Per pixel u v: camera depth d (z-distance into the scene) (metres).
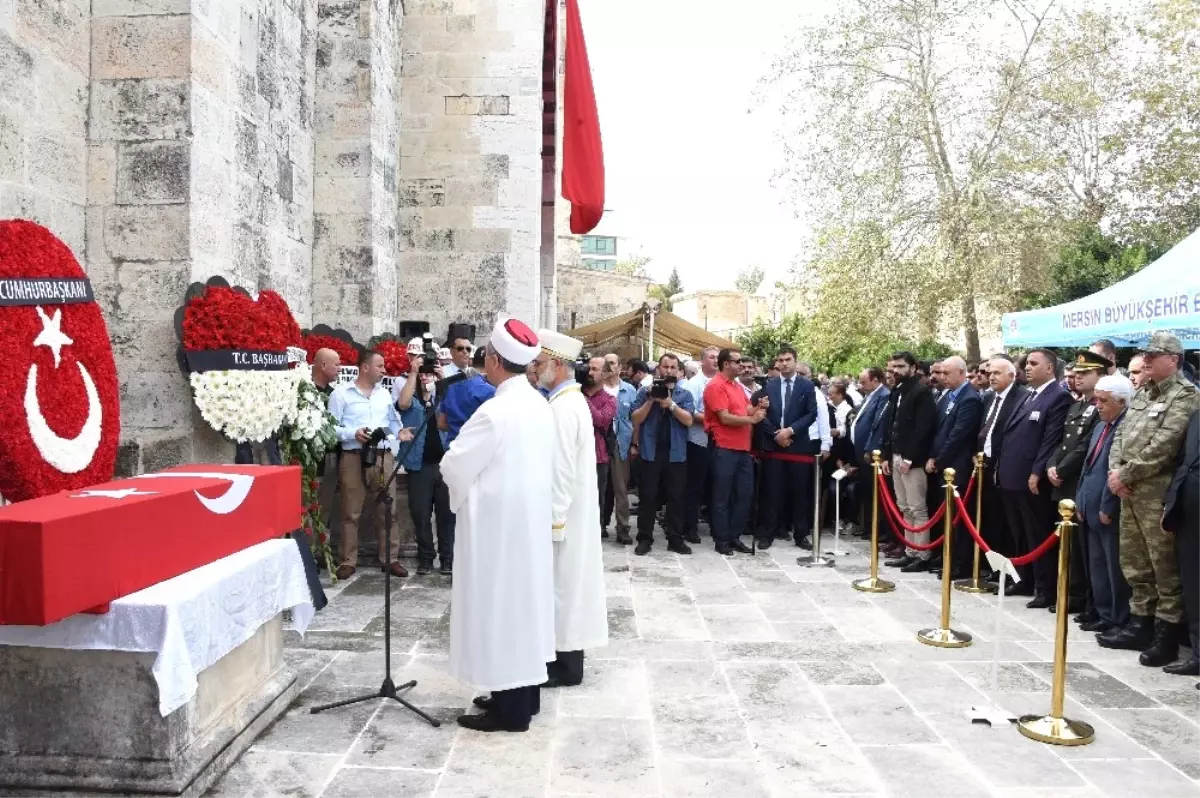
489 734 3.95
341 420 6.78
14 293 3.73
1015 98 17.22
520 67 9.42
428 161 9.45
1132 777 3.61
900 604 6.48
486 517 3.91
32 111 4.39
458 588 3.99
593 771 3.59
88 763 3.08
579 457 4.57
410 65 9.44
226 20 5.26
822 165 18.34
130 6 4.80
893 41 17.88
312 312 7.87
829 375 20.19
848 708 4.35
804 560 8.09
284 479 4.27
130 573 3.08
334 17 7.87
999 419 7.24
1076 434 6.06
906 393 8.03
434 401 4.45
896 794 3.43
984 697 4.52
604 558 8.16
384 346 7.72
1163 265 7.08
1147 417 5.18
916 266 17.77
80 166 4.79
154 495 3.24
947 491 5.59
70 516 2.78
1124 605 5.57
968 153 17.56
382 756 3.69
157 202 4.82
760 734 4.01
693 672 4.88
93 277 4.83
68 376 4.01
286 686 4.17
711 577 7.37
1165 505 4.89
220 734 3.48
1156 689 4.68
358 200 7.90
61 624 3.04
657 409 8.41
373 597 6.31
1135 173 17.86
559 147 15.55
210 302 4.81
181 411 4.84
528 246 9.47
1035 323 9.20
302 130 7.52
